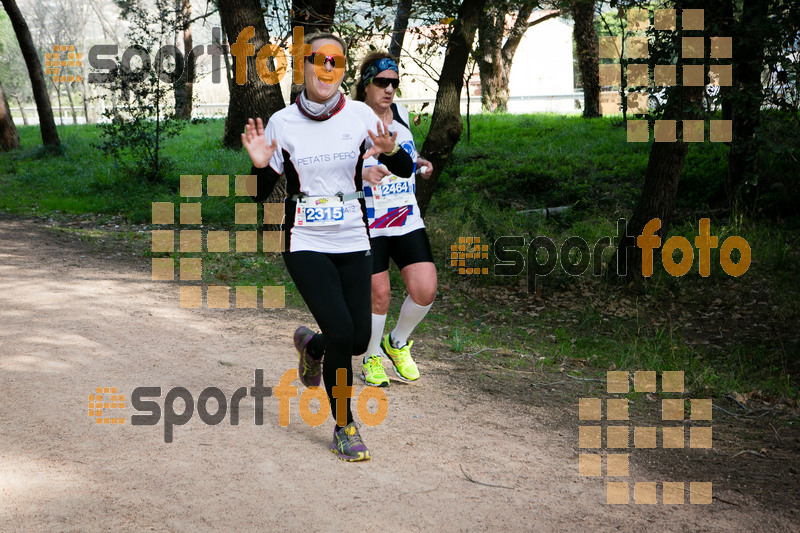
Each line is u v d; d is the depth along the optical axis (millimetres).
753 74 9992
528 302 9188
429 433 4043
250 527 2893
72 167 18078
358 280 3594
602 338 7727
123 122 15602
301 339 4129
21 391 4301
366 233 3623
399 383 4945
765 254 10320
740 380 6605
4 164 19375
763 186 11742
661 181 9531
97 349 5250
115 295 7125
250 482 3275
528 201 13680
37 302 6629
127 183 15133
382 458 3646
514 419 4461
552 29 38500
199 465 3420
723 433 4742
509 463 3727
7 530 2762
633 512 3285
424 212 10047
